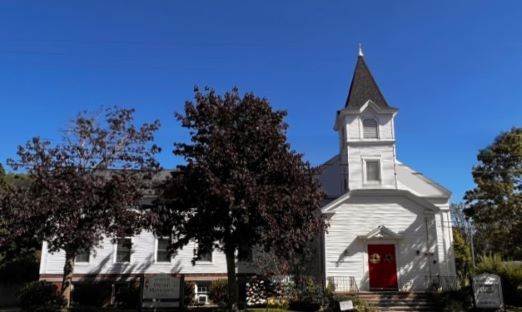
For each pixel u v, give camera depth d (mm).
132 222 18781
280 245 18578
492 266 26750
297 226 19141
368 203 28000
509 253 32094
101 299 27531
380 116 30422
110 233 18969
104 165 21062
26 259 31578
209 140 19312
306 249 26000
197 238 19641
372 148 29938
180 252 29078
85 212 18234
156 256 29016
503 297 24031
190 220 19438
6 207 17406
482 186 32000
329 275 26859
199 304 27406
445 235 27766
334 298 22859
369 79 32375
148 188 21281
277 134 19734
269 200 18047
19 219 17203
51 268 28109
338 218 27750
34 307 22453
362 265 27047
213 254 29219
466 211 33375
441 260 27109
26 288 24875
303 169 20031
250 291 25016
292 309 22953
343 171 32000
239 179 17953
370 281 26797
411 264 27047
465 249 40000
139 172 21438
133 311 21703
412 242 27391
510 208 30766
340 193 32562
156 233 20141
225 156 18672
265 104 20250
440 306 23766
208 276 28859
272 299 23844
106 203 18312
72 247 18562
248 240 19359
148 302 20109
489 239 33000
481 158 33406
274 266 25844
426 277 26812
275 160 19047
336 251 27266
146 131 22422
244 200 17656
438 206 28359
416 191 30328
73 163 19766
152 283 20344
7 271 30641
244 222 17969
